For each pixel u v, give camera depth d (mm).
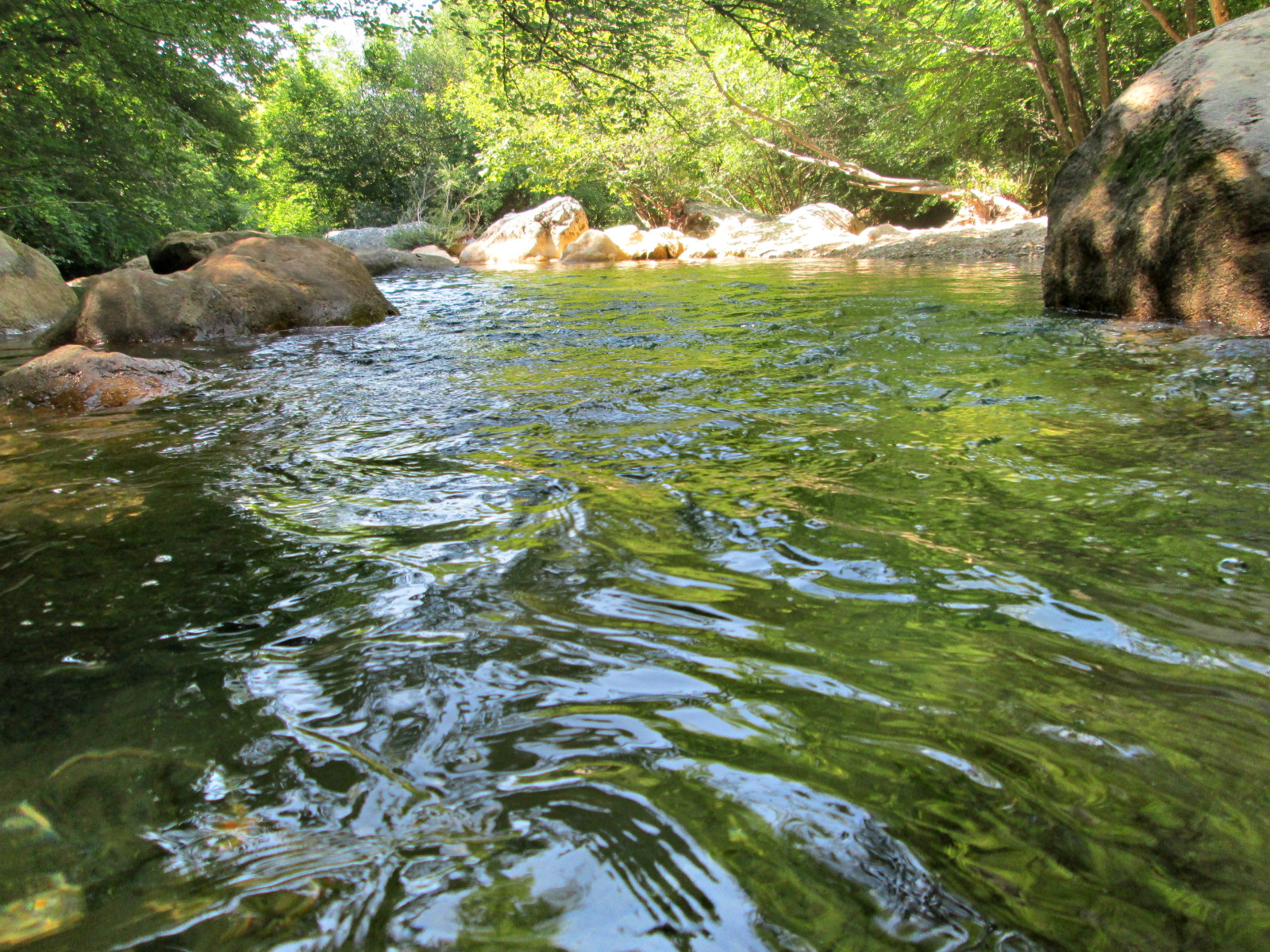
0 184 13070
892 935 764
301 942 781
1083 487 1986
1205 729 1057
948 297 6809
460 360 4578
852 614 1398
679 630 1365
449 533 1858
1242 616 1342
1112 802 930
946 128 19109
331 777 1023
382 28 9367
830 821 913
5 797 1009
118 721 1166
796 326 5320
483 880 848
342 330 6402
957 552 1640
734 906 804
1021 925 771
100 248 15766
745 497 2025
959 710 1114
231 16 12164
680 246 19156
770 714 1119
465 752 1063
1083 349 3934
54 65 11820
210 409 3492
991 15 16562
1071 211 5484
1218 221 4387
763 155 23672
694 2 10391
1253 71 4656
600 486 2166
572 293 9078
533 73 16859
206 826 946
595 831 910
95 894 851
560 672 1245
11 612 1534
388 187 28609
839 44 10469
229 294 6281
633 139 20922
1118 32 15820
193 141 15680
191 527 1978
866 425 2701
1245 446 2254
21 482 2451
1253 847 856
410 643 1354
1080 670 1203
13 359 5555
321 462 2539
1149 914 779
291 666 1300
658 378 3723
